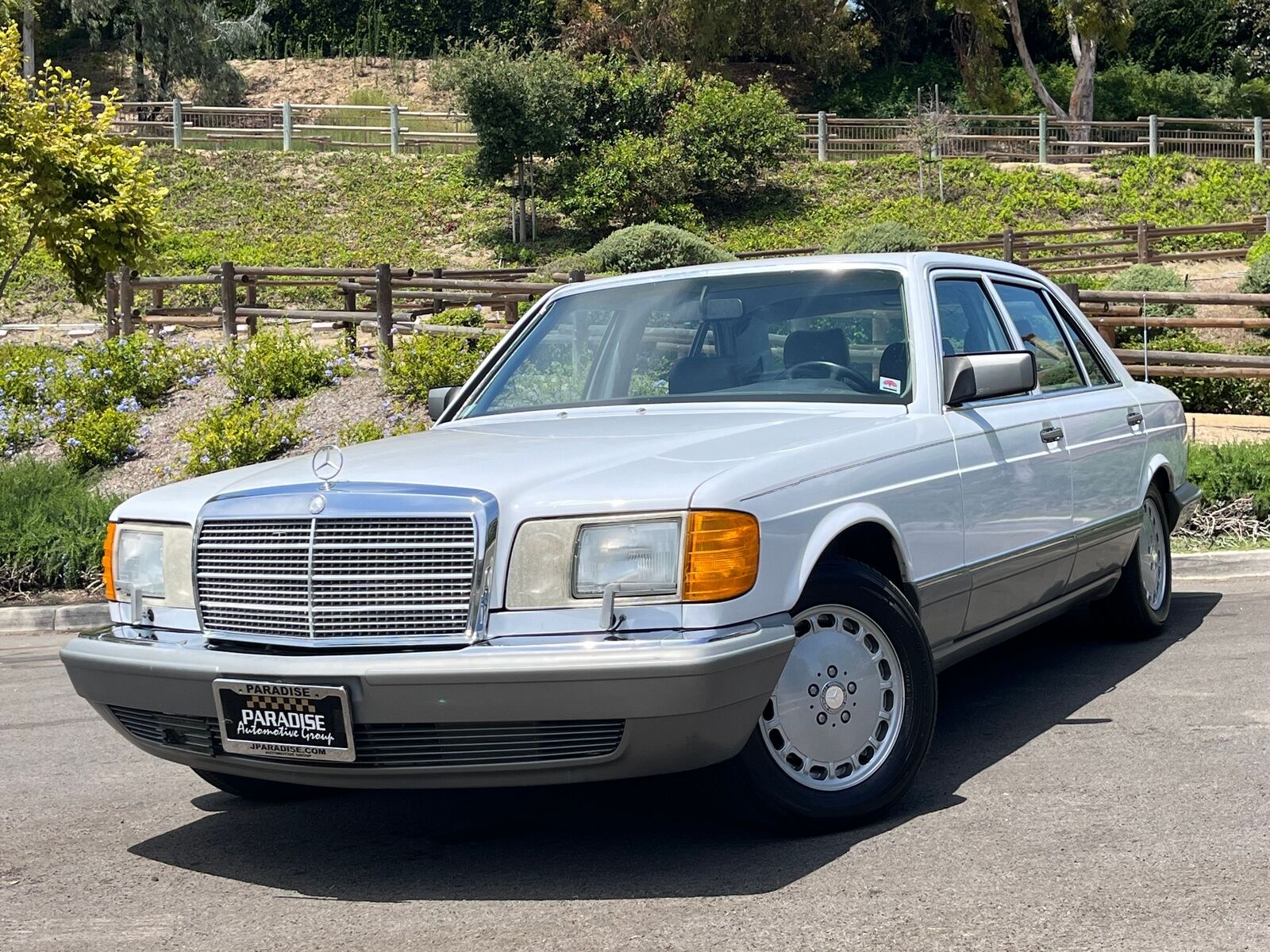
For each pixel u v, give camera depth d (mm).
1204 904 3303
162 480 12805
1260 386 13227
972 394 4625
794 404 4637
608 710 3412
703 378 4859
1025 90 55125
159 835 4367
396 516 3625
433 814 4457
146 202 20391
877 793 4008
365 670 3500
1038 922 3230
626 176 34688
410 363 14188
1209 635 6559
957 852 3750
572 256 27953
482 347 14594
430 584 3594
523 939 3289
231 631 3859
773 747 3906
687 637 3469
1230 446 10086
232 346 15758
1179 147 40375
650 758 3480
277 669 3609
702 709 3432
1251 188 36562
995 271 5531
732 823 4133
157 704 3900
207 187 36750
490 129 34188
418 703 3480
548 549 3580
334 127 41688
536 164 37375
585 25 53000
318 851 4125
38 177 19609
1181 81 55031
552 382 5133
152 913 3627
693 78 51406
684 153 35812
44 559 9711
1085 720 5137
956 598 4555
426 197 36906
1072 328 6062
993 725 5152
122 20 54375
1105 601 6344
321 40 64688
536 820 4309
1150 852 3680
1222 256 27906
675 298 5164
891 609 4070
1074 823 3947
